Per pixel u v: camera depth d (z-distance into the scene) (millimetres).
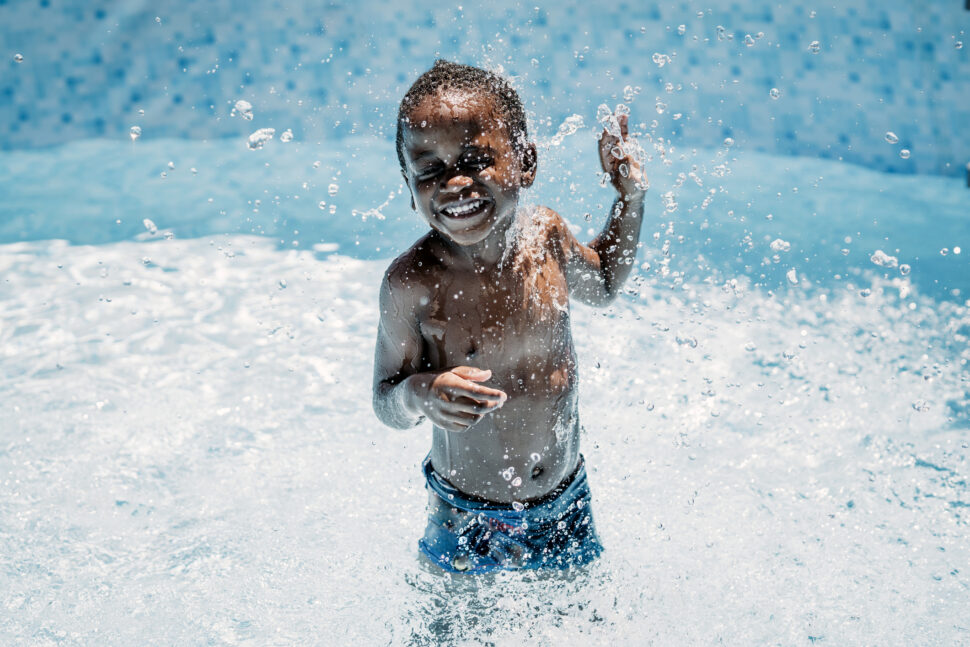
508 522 1781
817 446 2488
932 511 2191
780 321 3227
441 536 1821
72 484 2375
